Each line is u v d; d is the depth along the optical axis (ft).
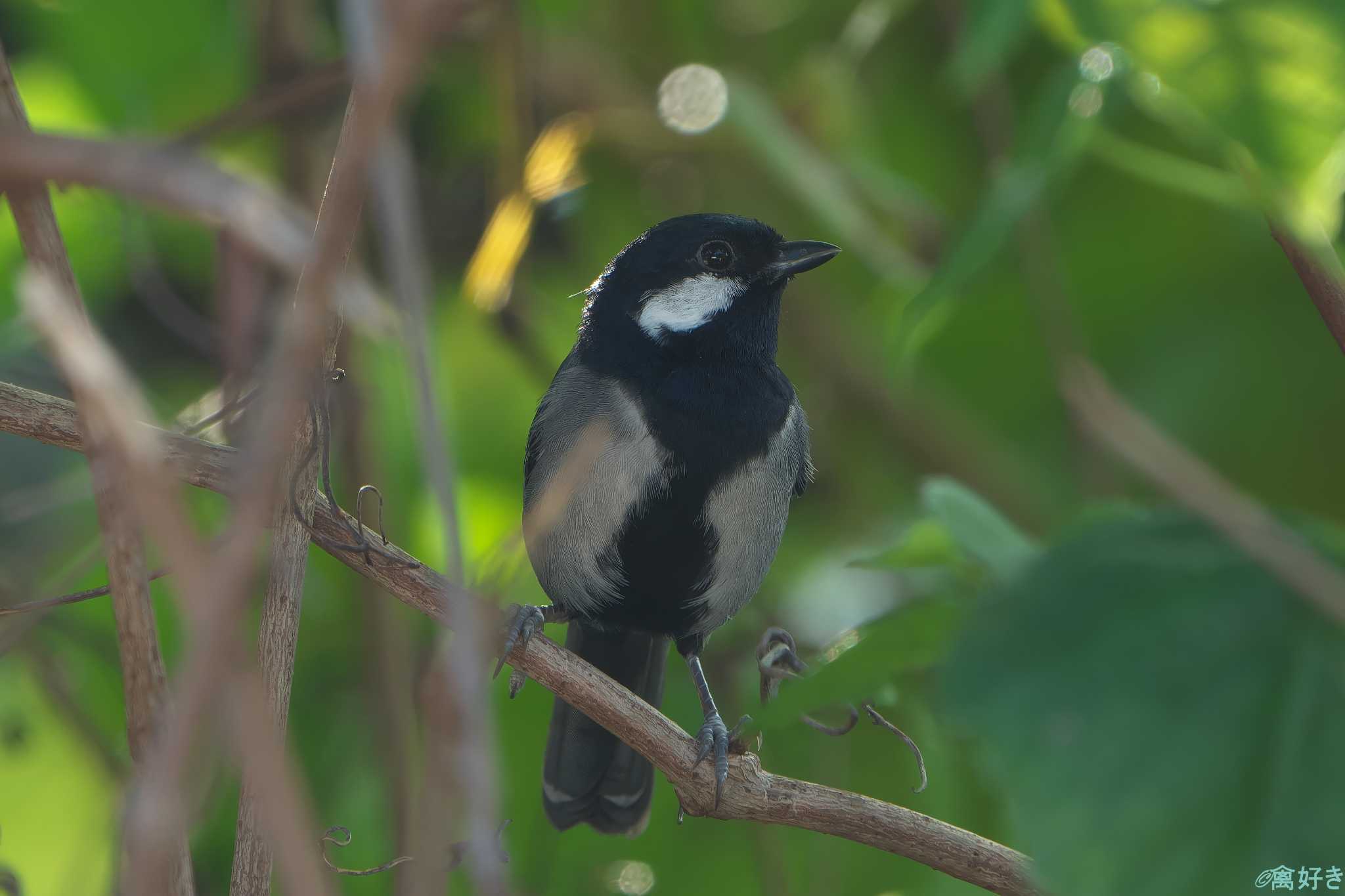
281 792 7.33
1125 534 8.45
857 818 17.39
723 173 33.58
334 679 26.73
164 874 11.37
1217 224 30.94
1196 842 7.69
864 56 32.58
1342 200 11.22
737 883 25.50
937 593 14.23
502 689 26.18
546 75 31.22
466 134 31.68
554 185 26.58
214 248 26.53
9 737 24.48
